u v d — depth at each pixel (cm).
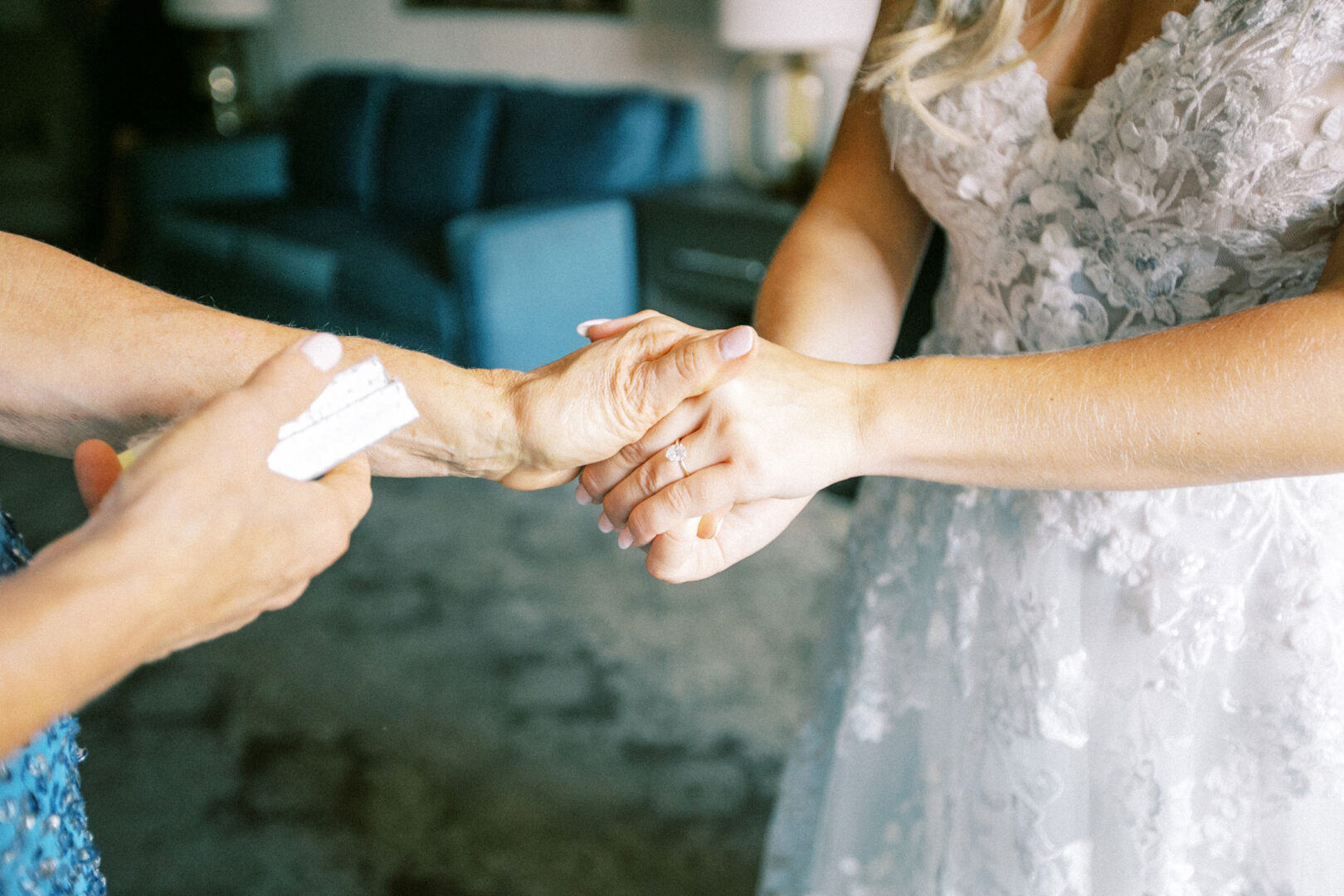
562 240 223
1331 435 53
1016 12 63
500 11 290
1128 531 65
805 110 209
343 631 161
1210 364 55
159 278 318
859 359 74
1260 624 64
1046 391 57
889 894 85
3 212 384
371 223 280
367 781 130
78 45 376
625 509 67
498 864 117
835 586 88
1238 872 68
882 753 83
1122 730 68
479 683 148
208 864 117
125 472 45
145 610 43
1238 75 57
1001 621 71
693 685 146
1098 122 62
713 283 218
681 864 116
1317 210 58
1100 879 70
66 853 50
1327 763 64
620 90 251
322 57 358
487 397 65
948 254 78
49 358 59
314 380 48
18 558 51
